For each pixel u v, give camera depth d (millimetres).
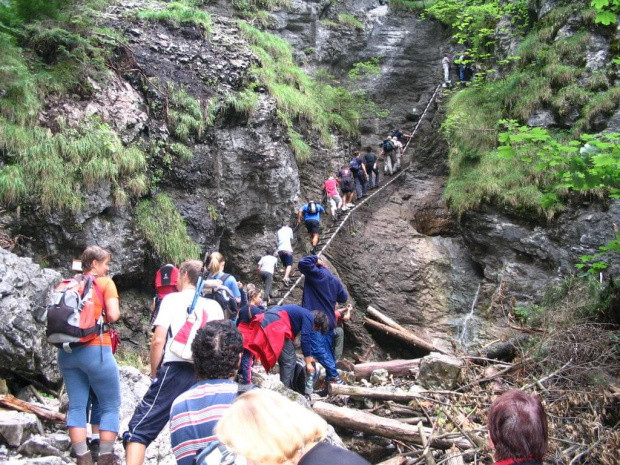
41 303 7426
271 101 15695
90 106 11945
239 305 7754
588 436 7277
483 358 9852
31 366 7012
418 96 23578
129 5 15711
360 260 16156
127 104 12547
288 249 14297
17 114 10828
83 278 5035
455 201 16094
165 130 13047
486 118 16969
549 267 14625
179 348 4527
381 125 22234
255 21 20031
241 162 14727
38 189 10531
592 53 15531
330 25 22453
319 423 2674
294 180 15922
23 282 7270
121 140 11977
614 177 7625
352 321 15273
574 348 8875
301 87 18266
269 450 2490
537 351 9320
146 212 12086
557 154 7867
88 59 12602
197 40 15531
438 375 9227
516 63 17328
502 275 15031
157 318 4707
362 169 17922
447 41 24641
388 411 8680
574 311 10250
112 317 4988
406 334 14297
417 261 16312
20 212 10367
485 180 15594
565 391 8133
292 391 8023
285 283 14461
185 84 14070
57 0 12898
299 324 8492
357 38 23500
